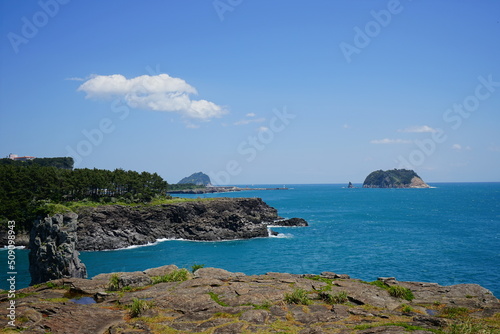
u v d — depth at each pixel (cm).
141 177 13550
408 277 5778
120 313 2309
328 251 8206
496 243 8731
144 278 3069
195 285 2881
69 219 6378
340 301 2541
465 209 18625
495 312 2286
